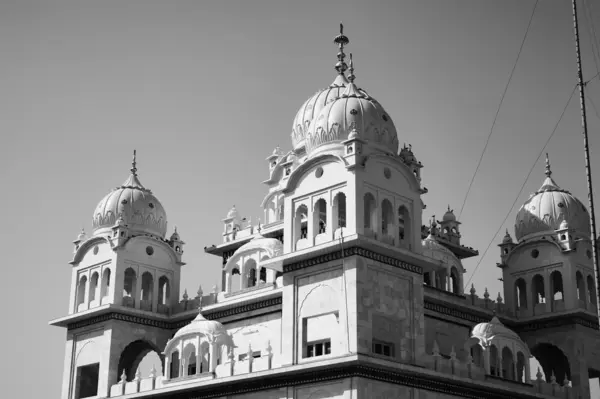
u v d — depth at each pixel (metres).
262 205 82.31
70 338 74.56
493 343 62.53
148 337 73.25
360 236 54.09
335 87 75.25
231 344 64.44
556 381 72.81
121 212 75.75
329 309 55.31
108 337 70.94
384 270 56.31
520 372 64.94
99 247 75.06
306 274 57.34
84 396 73.69
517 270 74.56
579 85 47.59
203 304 73.81
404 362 55.50
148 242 75.44
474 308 70.44
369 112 60.62
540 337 71.88
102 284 73.75
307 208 58.66
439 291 68.88
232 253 80.12
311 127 61.75
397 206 58.44
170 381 64.50
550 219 74.00
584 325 71.12
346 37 77.56
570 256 71.44
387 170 58.41
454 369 58.41
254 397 58.12
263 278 74.62
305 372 54.81
